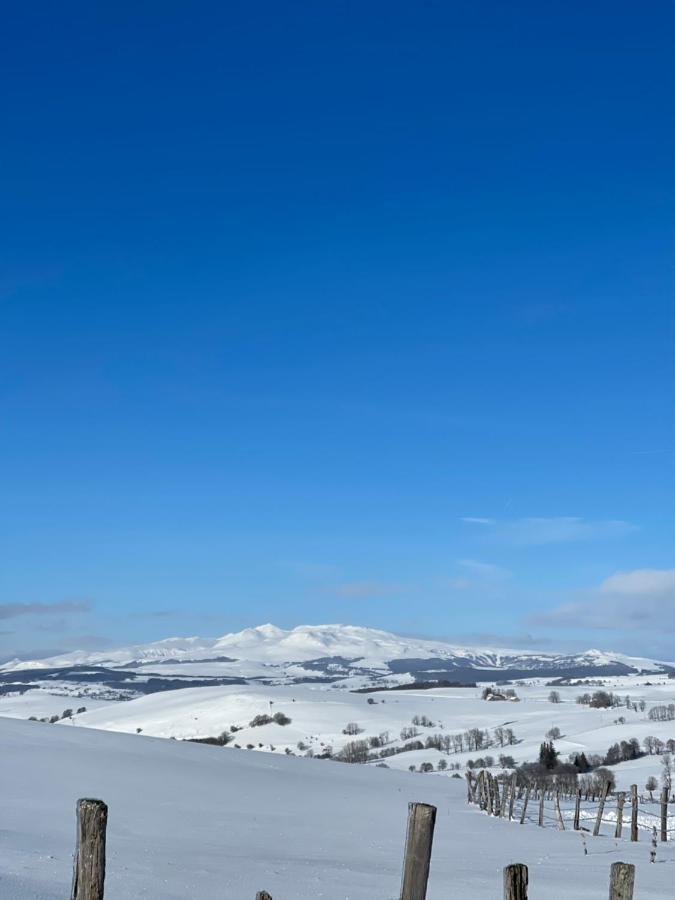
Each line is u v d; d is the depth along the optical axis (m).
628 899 8.18
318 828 28.72
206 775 42.59
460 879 19.59
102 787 34.25
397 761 141.88
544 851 27.52
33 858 16.67
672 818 41.69
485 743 152.88
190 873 16.95
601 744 133.00
